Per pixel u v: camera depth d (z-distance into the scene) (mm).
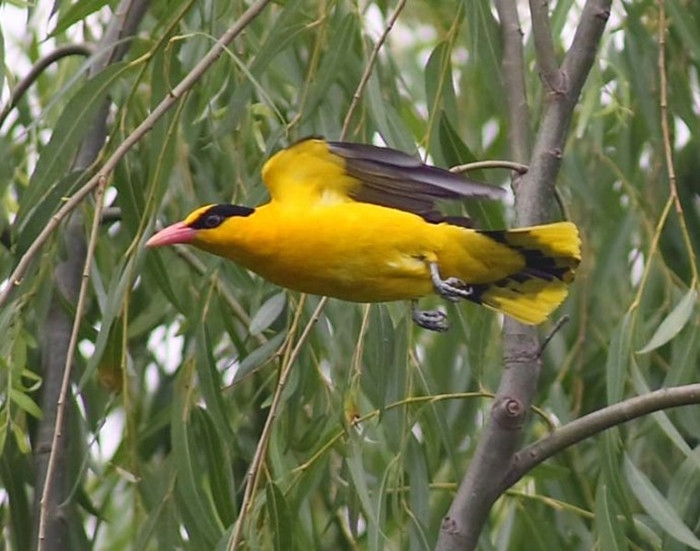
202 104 9664
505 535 10297
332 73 9852
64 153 9305
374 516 8922
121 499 13383
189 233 8102
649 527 10281
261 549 9203
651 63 11203
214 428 9883
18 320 9523
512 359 8609
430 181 8102
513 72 9484
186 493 9625
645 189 11602
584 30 9000
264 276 8305
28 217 9297
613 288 11297
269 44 9672
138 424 11555
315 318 8562
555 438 8570
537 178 8766
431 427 9930
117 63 9242
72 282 10852
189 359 9953
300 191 8195
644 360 10516
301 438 10031
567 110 8906
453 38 10258
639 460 10750
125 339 9672
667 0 10703
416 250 8117
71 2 10828
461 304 11445
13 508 10242
